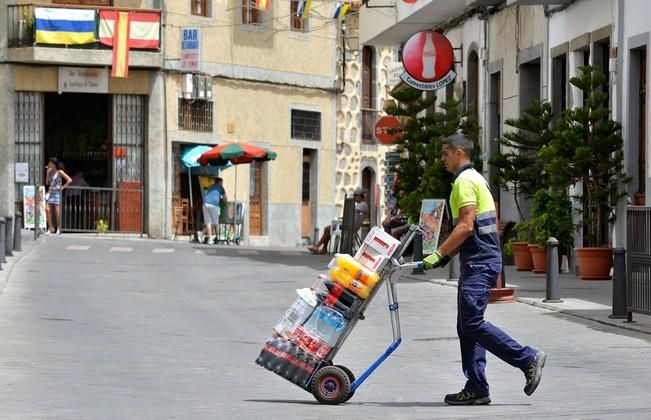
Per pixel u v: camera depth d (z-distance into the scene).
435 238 35.00
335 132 74.50
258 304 30.47
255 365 19.61
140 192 62.62
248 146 61.75
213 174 66.06
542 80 40.62
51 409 14.52
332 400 15.62
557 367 19.16
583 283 33.50
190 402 15.45
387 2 54.12
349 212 47.47
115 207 62.28
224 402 15.55
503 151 44.56
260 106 68.81
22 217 60.53
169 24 63.31
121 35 61.53
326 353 15.70
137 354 20.56
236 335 24.06
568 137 33.75
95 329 24.22
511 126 40.56
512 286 33.16
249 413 14.62
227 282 36.84
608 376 18.09
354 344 22.67
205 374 18.36
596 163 33.66
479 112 47.06
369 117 78.19
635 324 24.33
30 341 21.75
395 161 45.12
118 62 61.41
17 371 17.89
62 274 37.66
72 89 61.75
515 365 15.67
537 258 37.56
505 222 42.06
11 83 61.34
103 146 62.62
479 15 46.44
